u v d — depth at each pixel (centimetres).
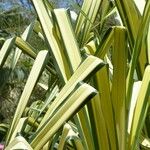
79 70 121
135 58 136
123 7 167
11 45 164
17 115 144
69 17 150
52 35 153
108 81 127
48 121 113
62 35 146
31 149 104
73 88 118
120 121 127
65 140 120
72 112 110
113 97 127
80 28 211
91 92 110
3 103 541
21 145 104
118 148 127
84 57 125
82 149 124
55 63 145
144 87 135
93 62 119
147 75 136
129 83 133
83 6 216
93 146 128
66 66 143
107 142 127
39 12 162
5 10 590
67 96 114
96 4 215
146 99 132
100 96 127
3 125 198
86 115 129
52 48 148
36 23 228
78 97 111
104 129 126
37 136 113
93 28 206
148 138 156
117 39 128
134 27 165
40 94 425
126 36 128
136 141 129
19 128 142
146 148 150
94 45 160
